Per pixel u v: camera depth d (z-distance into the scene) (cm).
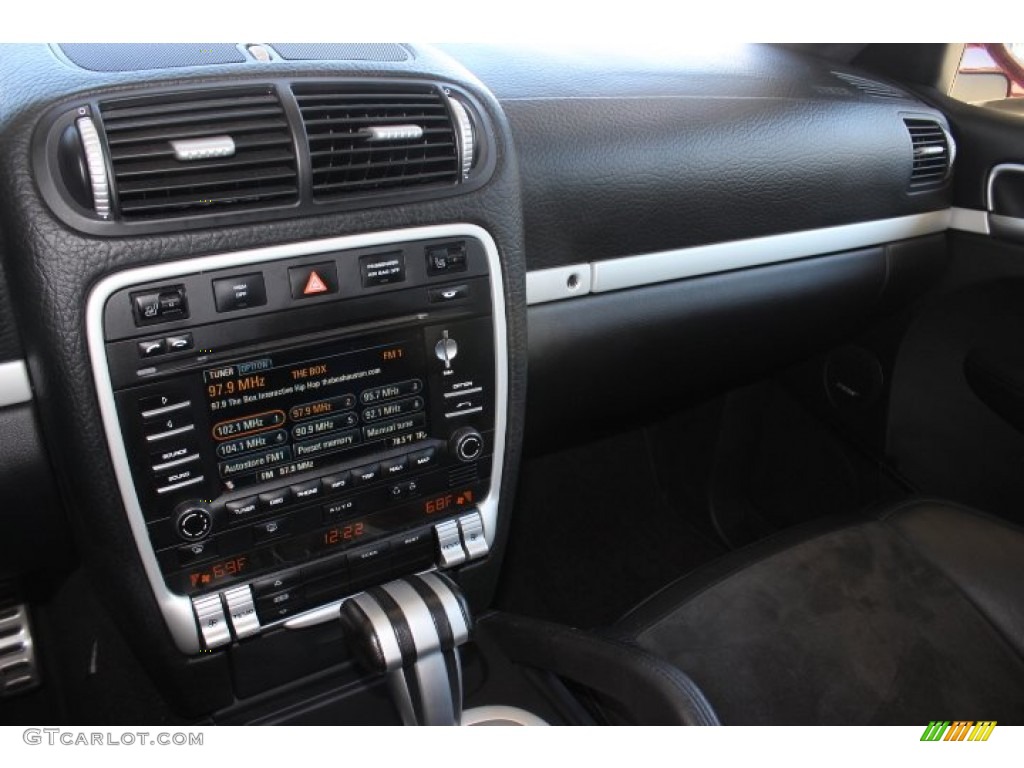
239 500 78
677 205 108
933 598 102
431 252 80
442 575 85
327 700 92
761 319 124
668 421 165
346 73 75
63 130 66
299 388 77
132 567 76
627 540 161
